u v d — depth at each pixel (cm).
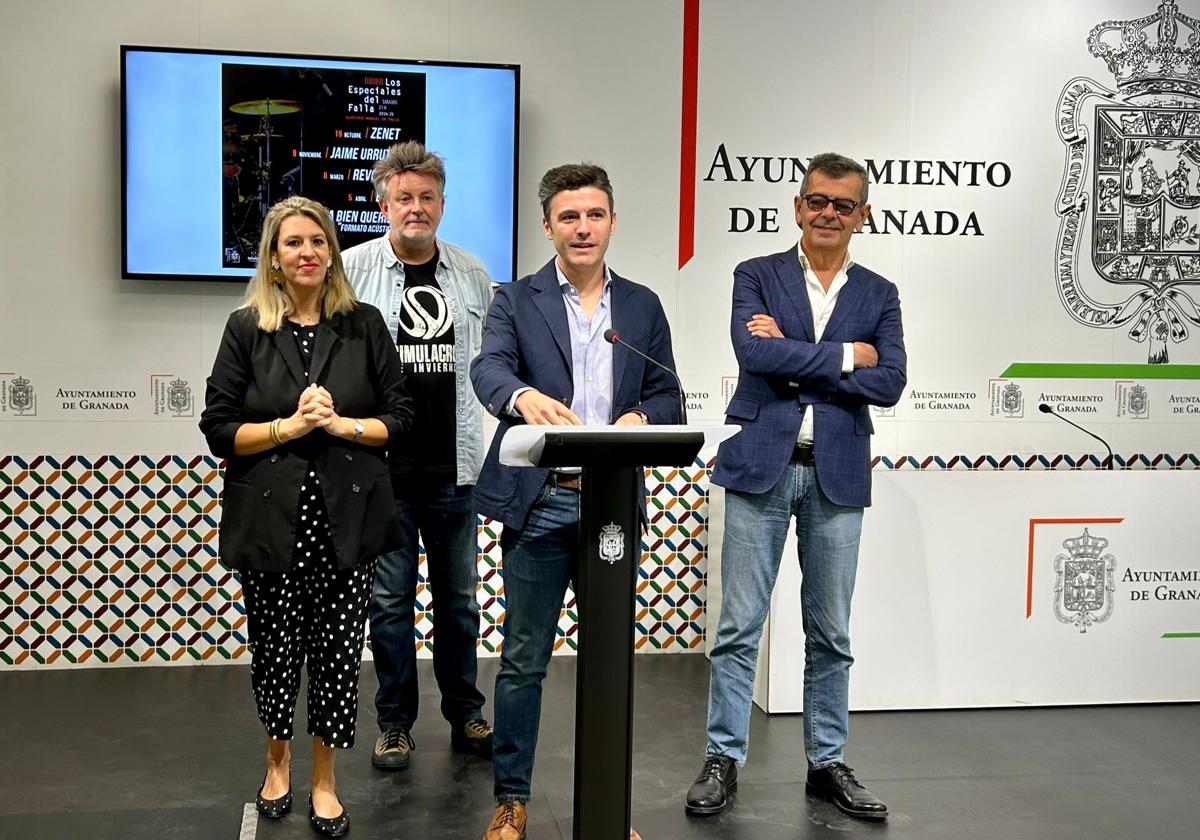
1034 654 409
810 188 315
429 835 294
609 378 281
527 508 271
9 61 442
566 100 475
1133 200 506
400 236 346
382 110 455
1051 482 407
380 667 346
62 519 454
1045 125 502
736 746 323
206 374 459
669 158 481
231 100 446
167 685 433
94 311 451
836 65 489
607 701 233
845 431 314
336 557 284
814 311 325
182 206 446
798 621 403
